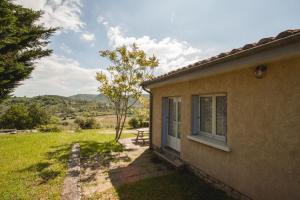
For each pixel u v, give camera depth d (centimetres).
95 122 2683
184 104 628
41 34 1253
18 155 880
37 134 1595
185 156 616
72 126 2678
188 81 604
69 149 970
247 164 390
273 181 338
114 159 765
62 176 594
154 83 766
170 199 438
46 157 834
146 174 595
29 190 504
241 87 406
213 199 425
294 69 306
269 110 347
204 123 577
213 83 492
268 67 347
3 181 573
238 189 411
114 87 1138
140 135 1212
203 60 457
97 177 586
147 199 443
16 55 1162
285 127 320
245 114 396
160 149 810
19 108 2570
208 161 508
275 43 262
